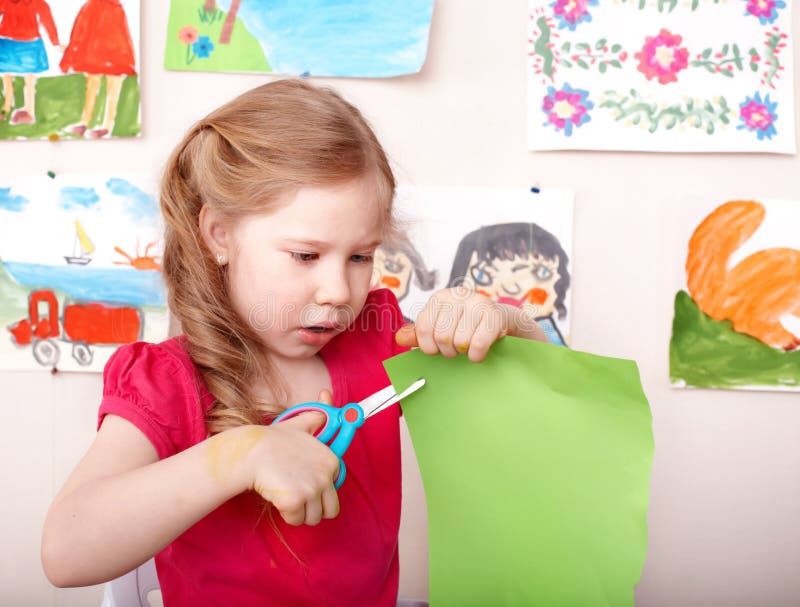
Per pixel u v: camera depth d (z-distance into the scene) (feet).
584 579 1.61
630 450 1.65
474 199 3.27
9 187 3.18
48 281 3.20
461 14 3.25
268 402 2.00
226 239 1.91
